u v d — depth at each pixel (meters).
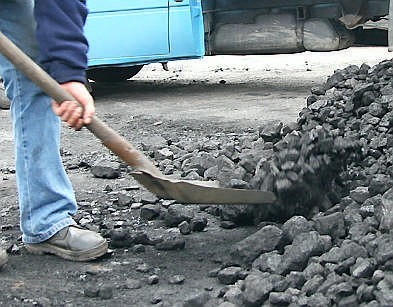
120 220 3.91
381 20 10.20
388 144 4.55
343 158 3.74
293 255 2.89
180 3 9.14
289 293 2.65
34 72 2.86
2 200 4.54
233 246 3.21
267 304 2.66
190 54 9.24
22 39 3.20
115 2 9.12
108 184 4.85
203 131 6.92
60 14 3.05
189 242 3.50
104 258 3.33
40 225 3.34
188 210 3.78
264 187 3.52
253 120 7.43
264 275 2.82
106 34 9.19
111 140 3.04
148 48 9.23
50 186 3.32
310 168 3.48
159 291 2.93
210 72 13.05
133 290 2.97
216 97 9.52
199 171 4.70
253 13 9.84
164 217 3.86
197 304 2.72
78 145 6.46
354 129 5.06
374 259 2.73
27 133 3.29
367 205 3.33
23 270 3.21
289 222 3.15
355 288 2.62
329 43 9.61
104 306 2.82
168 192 3.19
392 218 2.98
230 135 6.56
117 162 5.35
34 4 3.12
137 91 10.49
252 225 3.70
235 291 2.74
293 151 3.50
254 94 9.68
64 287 3.01
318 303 2.55
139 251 3.41
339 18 9.55
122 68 11.48
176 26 9.18
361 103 5.29
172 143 6.12
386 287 2.54
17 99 3.26
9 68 3.24
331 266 2.78
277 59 14.85
